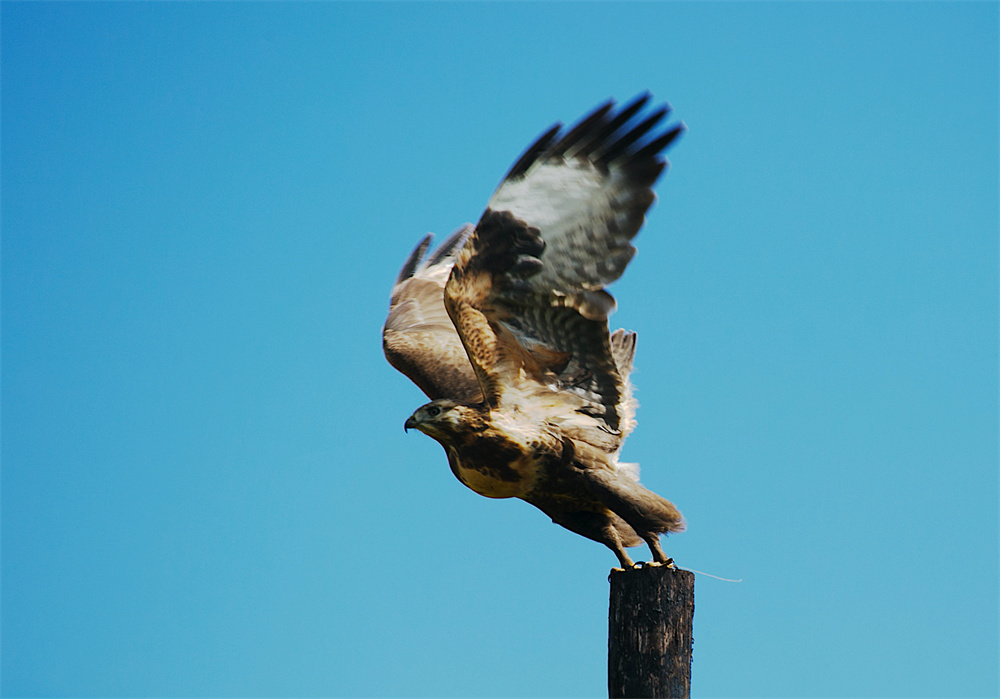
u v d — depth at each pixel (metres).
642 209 10.70
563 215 11.03
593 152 10.88
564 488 12.25
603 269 10.95
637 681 10.69
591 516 12.59
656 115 10.68
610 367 11.75
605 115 10.84
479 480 12.33
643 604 10.84
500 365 11.97
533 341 11.76
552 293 11.29
